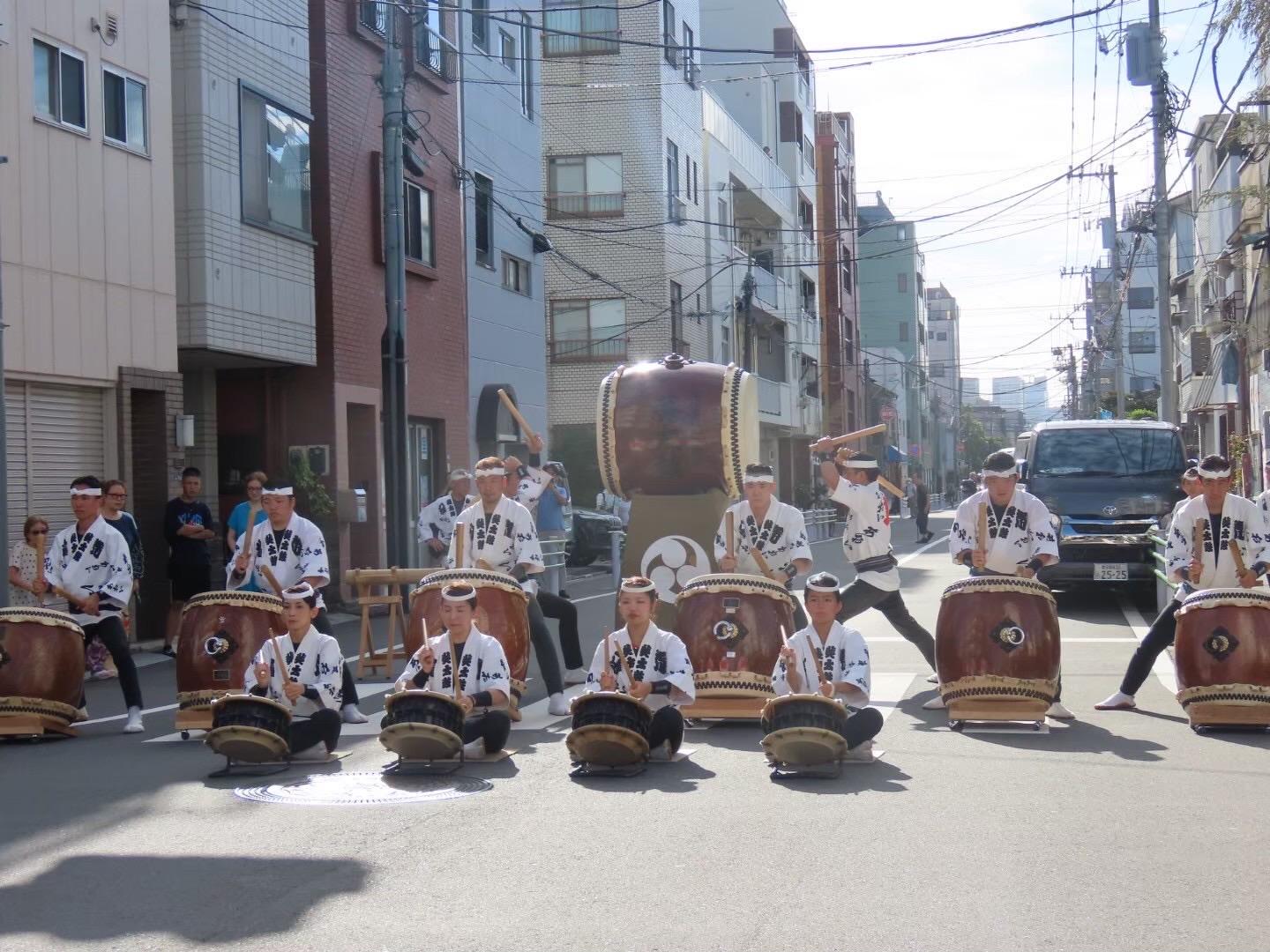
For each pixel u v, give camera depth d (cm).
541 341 3120
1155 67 2772
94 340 1648
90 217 1645
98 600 1076
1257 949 534
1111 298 5428
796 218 5662
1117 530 1844
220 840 715
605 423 1264
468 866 660
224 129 1894
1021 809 756
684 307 3969
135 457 1767
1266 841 686
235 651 1030
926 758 898
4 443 1309
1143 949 534
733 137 4606
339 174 2206
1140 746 928
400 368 1948
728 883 625
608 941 551
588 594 2273
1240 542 1028
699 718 1021
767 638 1016
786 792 808
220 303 1881
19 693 1019
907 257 9300
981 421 14738
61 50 1606
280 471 2167
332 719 934
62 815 778
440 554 1430
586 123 3784
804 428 5741
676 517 1248
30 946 552
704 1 5559
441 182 2569
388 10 2097
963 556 1070
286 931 568
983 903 592
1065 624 1670
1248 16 1623
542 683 1302
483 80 2795
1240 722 965
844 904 592
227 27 1905
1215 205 3731
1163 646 1057
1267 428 2864
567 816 757
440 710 866
